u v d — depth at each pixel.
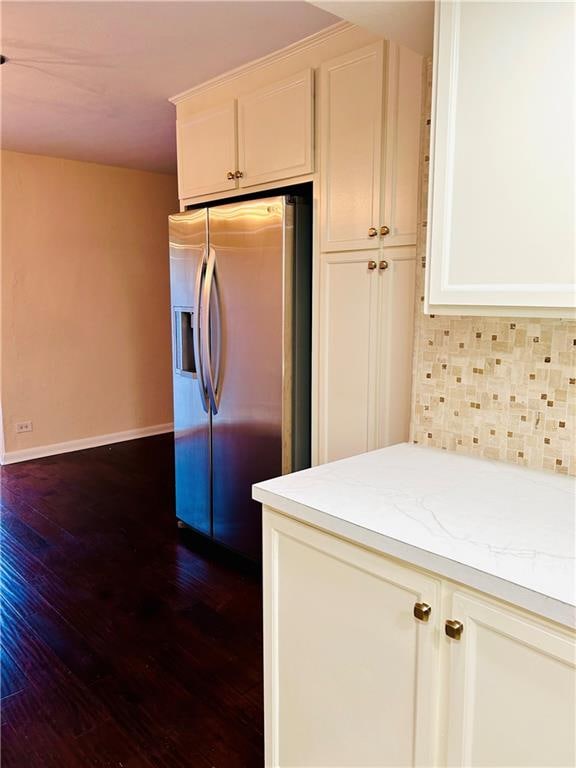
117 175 4.96
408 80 1.95
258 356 2.58
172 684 2.01
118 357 5.18
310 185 2.53
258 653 2.19
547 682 0.94
